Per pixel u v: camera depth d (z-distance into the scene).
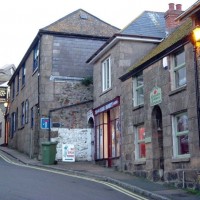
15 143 33.28
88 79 25.09
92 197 11.16
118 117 19.30
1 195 10.88
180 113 13.97
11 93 37.72
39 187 12.56
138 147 17.14
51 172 17.28
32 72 27.34
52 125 23.86
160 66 15.23
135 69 17.25
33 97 26.42
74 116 24.33
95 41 26.28
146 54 19.23
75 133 24.08
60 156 23.55
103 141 21.34
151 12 21.45
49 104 24.25
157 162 15.33
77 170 17.97
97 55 22.09
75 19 26.50
